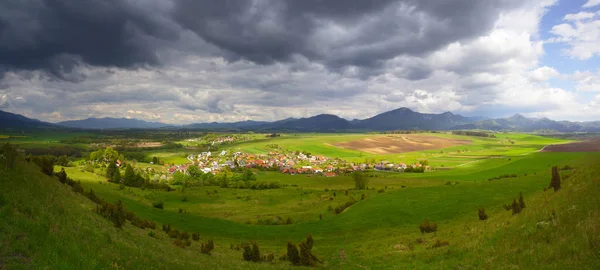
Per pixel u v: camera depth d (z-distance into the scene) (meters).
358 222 61.44
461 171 174.62
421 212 62.34
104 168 169.38
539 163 150.12
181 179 164.12
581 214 22.55
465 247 30.22
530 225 26.80
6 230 16.69
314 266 36.28
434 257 30.77
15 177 25.41
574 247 19.36
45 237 17.81
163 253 27.77
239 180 165.62
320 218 73.00
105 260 18.70
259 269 32.25
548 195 34.91
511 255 23.30
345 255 40.69
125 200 76.38
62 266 15.77
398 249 39.22
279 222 74.62
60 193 31.89
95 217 29.22
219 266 30.14
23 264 14.73
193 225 62.66
